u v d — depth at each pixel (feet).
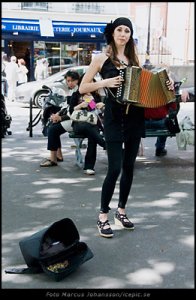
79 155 22.63
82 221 15.14
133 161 13.88
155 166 22.80
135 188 18.90
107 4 73.82
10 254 12.66
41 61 66.49
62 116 22.16
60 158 23.62
